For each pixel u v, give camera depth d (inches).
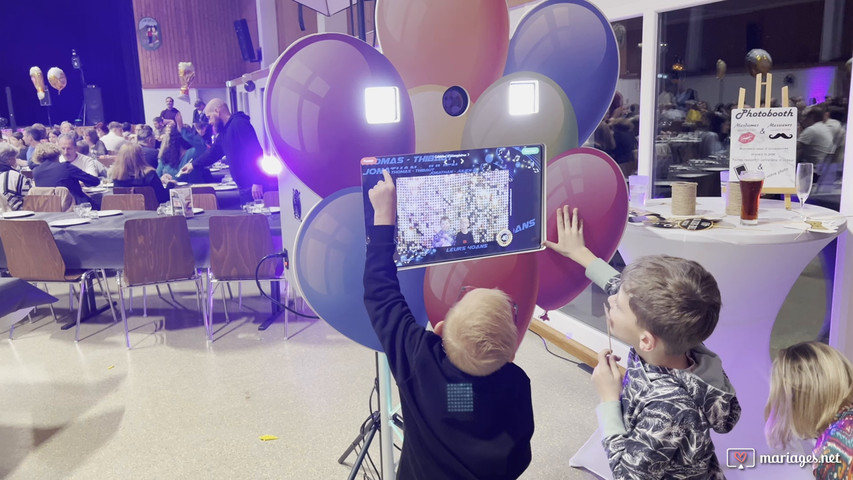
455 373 46.3
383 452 72.6
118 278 146.9
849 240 88.4
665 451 46.4
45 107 495.2
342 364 133.3
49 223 156.6
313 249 54.1
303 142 52.3
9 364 137.5
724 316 81.4
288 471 94.0
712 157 128.0
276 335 151.9
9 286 101.9
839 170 109.3
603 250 65.4
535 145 58.7
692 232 77.5
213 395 120.0
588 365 129.7
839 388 50.9
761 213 89.2
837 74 110.1
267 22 366.6
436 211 55.0
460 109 61.0
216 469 95.0
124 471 95.0
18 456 99.8
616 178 64.0
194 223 155.4
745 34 120.3
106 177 263.1
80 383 126.8
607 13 127.6
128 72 492.7
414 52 57.4
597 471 90.8
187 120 456.4
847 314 90.4
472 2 57.7
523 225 59.5
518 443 46.9
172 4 438.9
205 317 155.0
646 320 47.1
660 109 122.8
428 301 61.5
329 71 52.2
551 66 62.6
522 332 64.7
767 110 86.4
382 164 52.2
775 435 56.3
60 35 478.6
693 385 47.9
